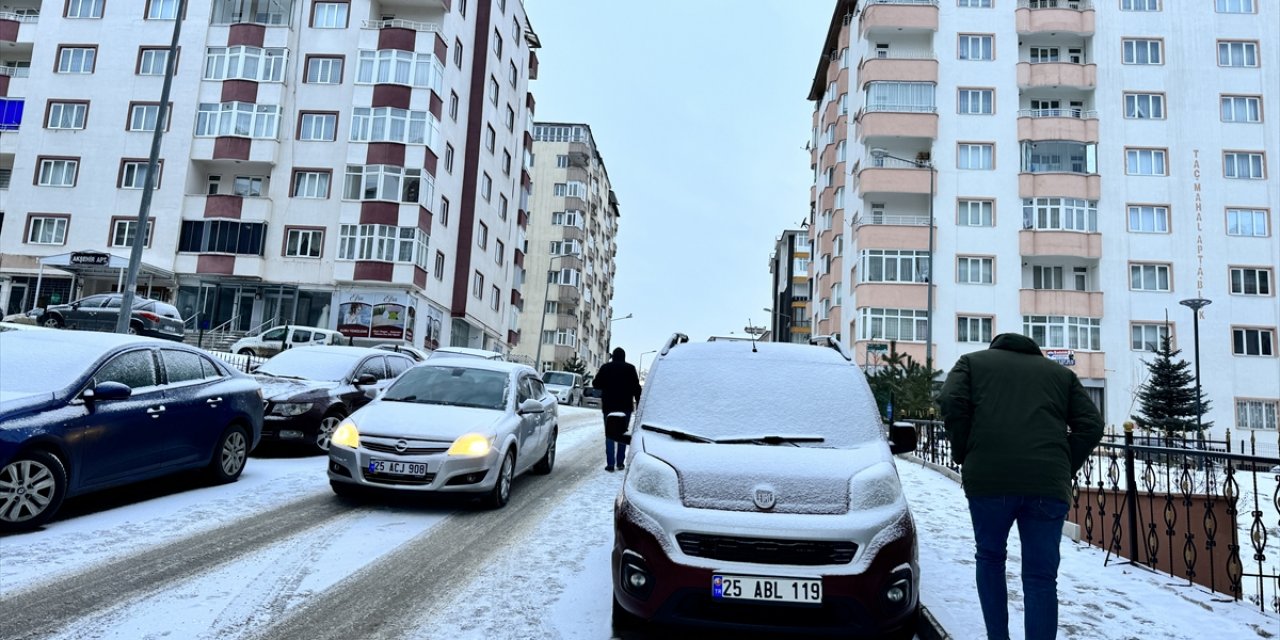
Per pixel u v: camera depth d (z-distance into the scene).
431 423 7.46
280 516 6.65
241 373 8.52
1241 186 34.16
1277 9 35.19
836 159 41.47
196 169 34.97
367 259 33.00
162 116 18.08
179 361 7.50
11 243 34.47
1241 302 33.31
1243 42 35.12
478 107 40.22
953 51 35.91
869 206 35.94
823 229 45.75
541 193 70.44
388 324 32.91
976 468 3.80
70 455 5.89
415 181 33.72
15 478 5.55
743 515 3.87
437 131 35.34
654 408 4.88
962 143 35.09
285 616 4.20
